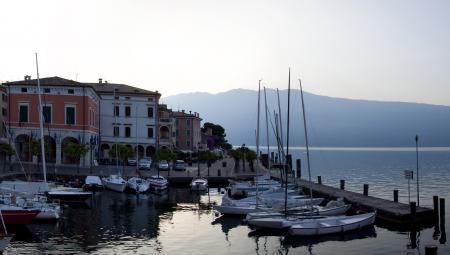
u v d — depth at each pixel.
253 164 110.25
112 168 82.19
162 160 87.75
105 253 31.62
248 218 41.56
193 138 145.12
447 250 33.94
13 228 38.12
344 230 38.31
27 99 81.06
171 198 60.78
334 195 56.06
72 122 82.38
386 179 91.44
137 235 37.47
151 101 100.12
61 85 81.81
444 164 146.25
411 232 39.66
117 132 98.44
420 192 67.88
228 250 33.38
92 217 45.38
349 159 195.75
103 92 97.62
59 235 36.94
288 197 53.25
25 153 80.75
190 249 33.34
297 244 35.28
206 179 73.56
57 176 68.94
